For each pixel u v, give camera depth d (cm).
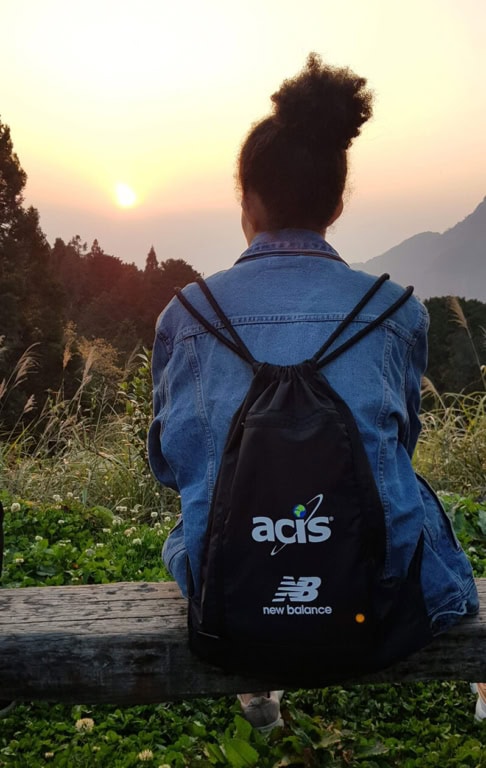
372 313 154
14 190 3812
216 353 154
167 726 242
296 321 152
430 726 238
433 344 2083
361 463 135
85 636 158
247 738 196
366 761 210
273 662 141
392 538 140
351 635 134
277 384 144
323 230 168
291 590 133
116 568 343
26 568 348
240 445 141
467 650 158
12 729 239
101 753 218
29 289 3684
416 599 148
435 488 536
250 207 169
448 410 616
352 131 161
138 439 526
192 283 167
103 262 10531
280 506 133
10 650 158
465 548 382
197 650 151
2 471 555
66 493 523
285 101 158
